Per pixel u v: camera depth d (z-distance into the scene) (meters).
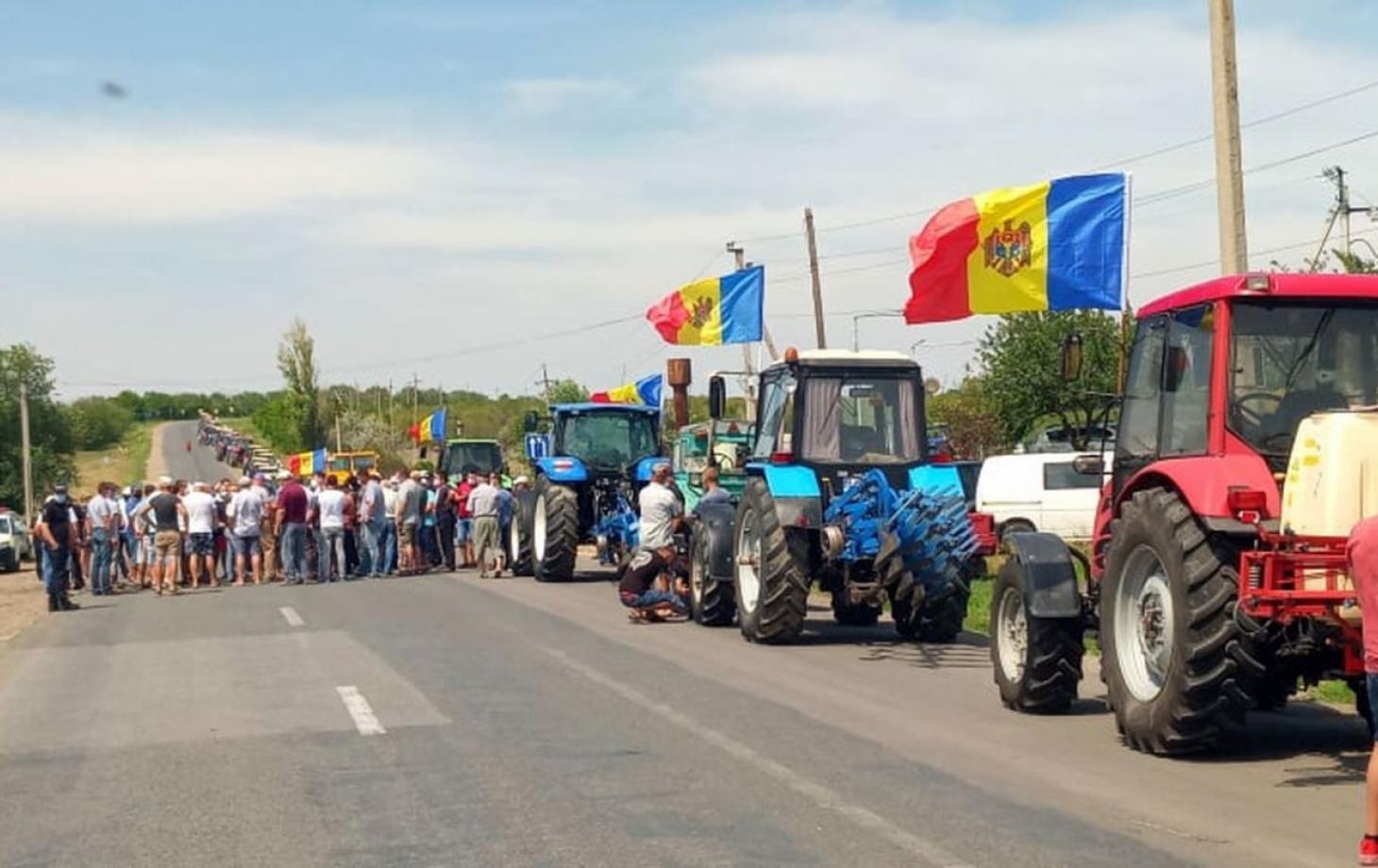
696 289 27.05
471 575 26.98
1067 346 10.42
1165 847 6.98
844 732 10.09
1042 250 15.27
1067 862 6.75
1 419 82.50
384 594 22.39
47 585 22.30
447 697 11.88
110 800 8.57
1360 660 8.20
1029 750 9.40
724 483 20.25
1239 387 8.79
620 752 9.51
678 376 27.27
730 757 9.29
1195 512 8.59
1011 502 26.98
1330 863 6.68
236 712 11.48
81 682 13.66
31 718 11.65
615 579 24.97
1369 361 8.88
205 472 97.69
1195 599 8.51
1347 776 8.52
